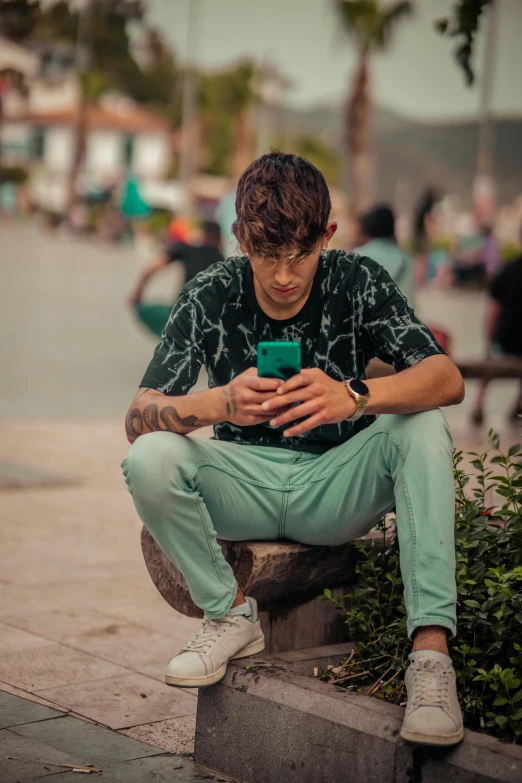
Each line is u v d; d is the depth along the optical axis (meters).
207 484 2.34
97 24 47.81
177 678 2.26
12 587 3.88
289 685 2.25
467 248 29.30
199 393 2.25
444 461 2.19
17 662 3.06
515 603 2.29
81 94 46.34
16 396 8.82
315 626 2.65
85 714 2.68
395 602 2.60
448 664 2.08
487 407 10.17
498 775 1.89
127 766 2.34
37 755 2.36
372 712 2.10
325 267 2.47
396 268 5.91
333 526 2.41
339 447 2.41
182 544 2.30
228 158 60.03
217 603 2.35
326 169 59.28
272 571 2.44
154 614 3.66
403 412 2.25
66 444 6.98
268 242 2.22
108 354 11.98
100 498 5.56
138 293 9.09
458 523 2.54
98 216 35.62
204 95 57.72
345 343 2.46
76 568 4.20
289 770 2.21
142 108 60.97
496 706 2.22
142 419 2.29
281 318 2.44
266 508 2.42
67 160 53.47
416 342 2.37
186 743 2.53
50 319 15.07
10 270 21.98
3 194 38.44
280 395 2.16
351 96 37.59
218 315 2.45
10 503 5.29
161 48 59.03
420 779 2.00
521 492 2.58
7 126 53.41
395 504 2.30
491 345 8.88
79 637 3.35
